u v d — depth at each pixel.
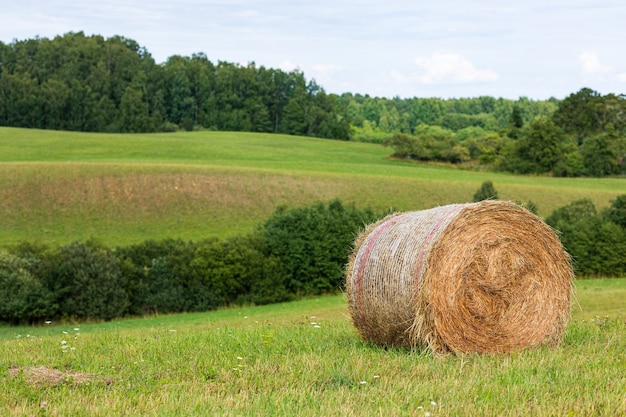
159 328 18.64
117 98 131.50
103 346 11.48
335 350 10.24
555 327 10.82
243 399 7.12
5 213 54.06
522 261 10.62
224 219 55.81
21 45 135.88
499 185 64.38
